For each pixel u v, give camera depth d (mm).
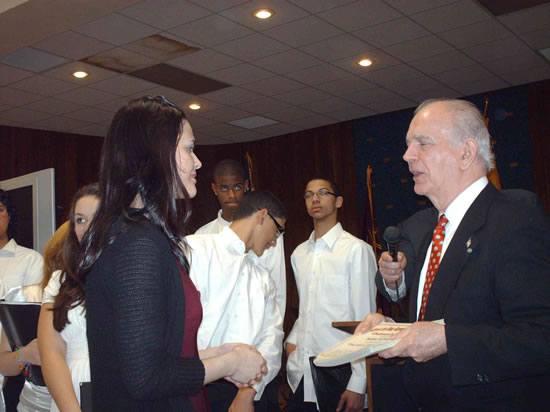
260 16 4965
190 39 5418
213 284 2072
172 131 1162
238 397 2051
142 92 6898
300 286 3152
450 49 6020
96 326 1044
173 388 1007
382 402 2119
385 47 5871
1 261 3301
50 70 6004
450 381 1402
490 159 1539
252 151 9773
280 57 6020
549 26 5531
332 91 7293
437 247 1554
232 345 1400
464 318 1372
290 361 3096
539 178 7266
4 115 7512
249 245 2279
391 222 8352
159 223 1104
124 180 1118
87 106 7285
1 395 2363
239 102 7582
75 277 1108
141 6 4652
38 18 4602
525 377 1288
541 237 1302
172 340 1080
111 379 1019
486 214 1415
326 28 5316
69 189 8531
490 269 1342
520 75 7031
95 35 5199
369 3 4824
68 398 1612
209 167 9859
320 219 3098
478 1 4930
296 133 9359
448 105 1547
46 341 1723
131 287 998
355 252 2922
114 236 1047
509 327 1278
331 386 2607
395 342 1266
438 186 1531
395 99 7789
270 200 2299
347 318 2906
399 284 1837
